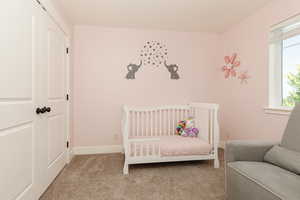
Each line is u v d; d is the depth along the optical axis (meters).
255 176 1.26
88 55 3.17
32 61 1.61
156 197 1.75
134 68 3.30
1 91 1.18
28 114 1.53
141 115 3.24
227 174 1.59
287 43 2.24
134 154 2.42
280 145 1.58
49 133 2.00
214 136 2.55
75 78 3.13
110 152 3.23
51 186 1.97
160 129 3.21
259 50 2.55
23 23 1.45
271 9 2.34
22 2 1.44
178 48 3.44
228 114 3.27
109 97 3.24
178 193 1.82
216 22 3.00
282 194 1.03
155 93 3.38
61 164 2.42
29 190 1.54
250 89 2.73
